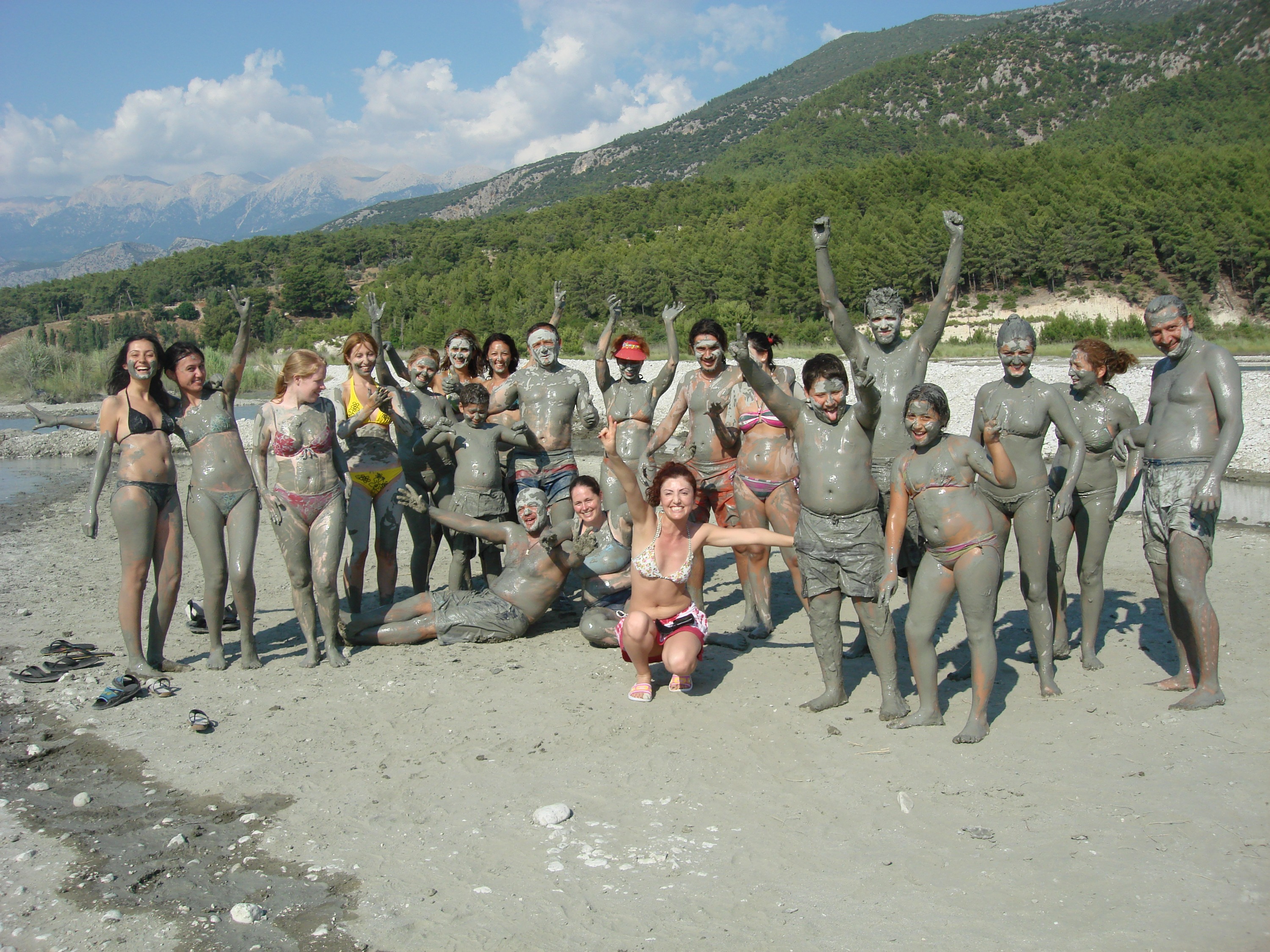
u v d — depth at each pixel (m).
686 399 7.92
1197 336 5.61
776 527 7.09
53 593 9.10
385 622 7.28
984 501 5.09
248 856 4.17
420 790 4.74
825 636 5.60
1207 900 3.53
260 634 7.71
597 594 7.24
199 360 6.59
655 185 138.25
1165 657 6.46
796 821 4.30
